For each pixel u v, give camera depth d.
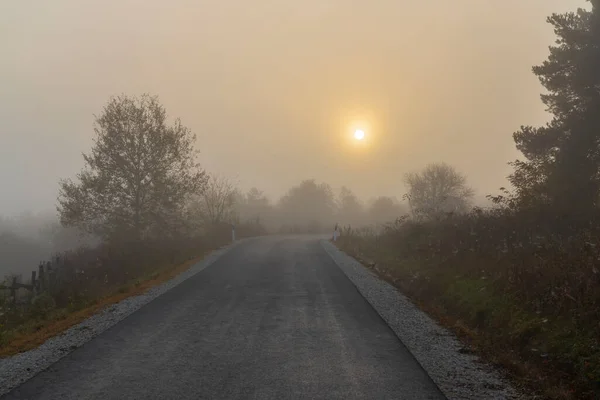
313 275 17.03
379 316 10.55
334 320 10.16
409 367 7.08
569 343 7.58
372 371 6.88
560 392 6.21
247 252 25.83
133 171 26.64
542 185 15.22
